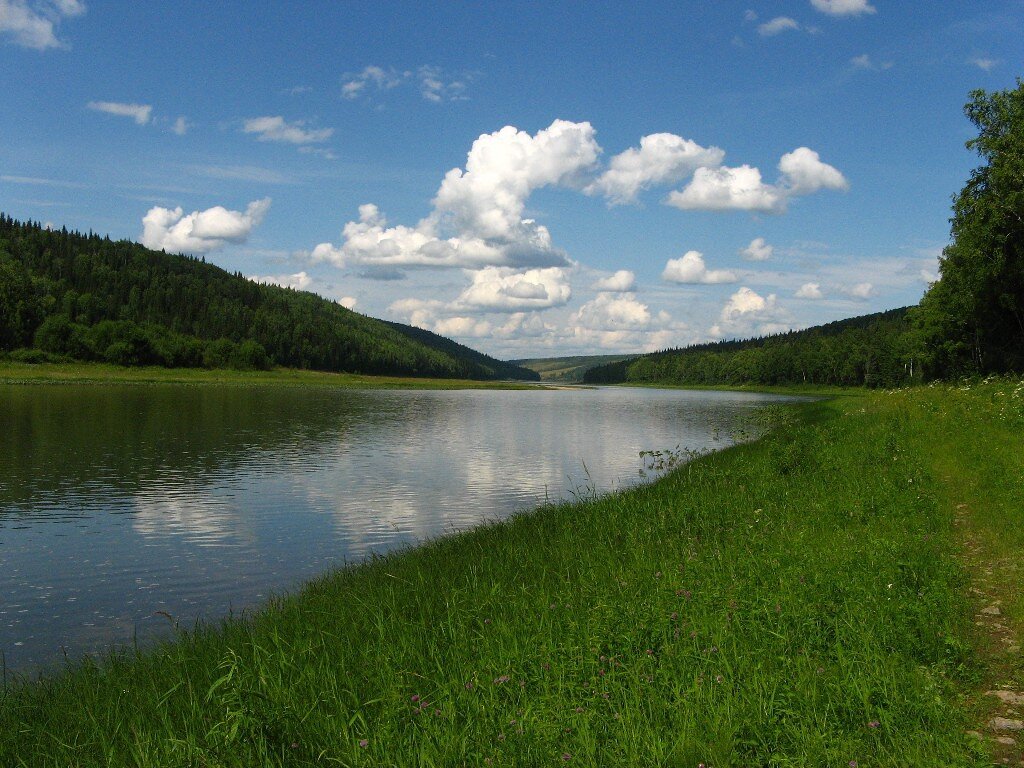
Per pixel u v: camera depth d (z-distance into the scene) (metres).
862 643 6.45
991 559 9.27
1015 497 11.94
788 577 8.51
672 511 15.76
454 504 23.72
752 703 5.48
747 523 13.12
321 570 15.81
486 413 75.31
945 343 71.94
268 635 9.44
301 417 61.34
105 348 153.12
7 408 58.78
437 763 5.26
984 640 6.61
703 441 44.81
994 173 48.59
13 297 154.88
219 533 19.41
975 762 4.61
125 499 24.05
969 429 20.86
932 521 11.45
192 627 12.14
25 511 21.98
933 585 7.80
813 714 5.30
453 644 7.95
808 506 14.12
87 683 8.73
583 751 5.18
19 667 10.57
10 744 7.27
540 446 42.00
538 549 13.91
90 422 49.22
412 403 93.75
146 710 7.59
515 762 5.12
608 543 13.88
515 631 8.06
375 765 5.36
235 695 6.27
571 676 6.43
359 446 40.84
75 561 16.55
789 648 6.50
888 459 18.78
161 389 104.00
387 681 6.98
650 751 5.06
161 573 15.62
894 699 5.41
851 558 9.13
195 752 5.84
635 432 52.09
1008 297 51.47
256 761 5.73
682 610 7.79
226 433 45.41
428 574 12.59
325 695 6.86
